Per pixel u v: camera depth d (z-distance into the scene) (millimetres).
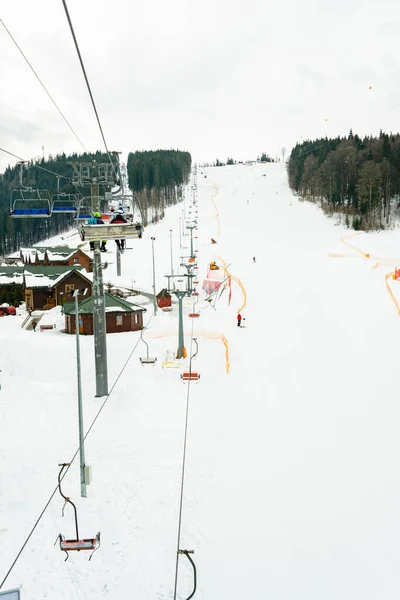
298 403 23500
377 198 106812
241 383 26781
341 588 11719
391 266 59625
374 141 155750
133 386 26156
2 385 22953
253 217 129000
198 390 25969
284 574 12250
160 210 146875
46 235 172250
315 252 78188
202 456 18500
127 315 40406
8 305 54062
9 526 13141
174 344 35000
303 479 16703
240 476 17016
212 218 130375
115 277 63188
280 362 29859
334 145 165250
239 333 37562
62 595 11352
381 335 33438
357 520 14289
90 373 28328
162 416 22391
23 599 11078
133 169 183125
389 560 12547
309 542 13453
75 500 14875
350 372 27250
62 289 54531
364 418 21312
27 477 15578
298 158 174125
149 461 17875
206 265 72062
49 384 25953
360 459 17828
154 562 12641
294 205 141125
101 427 20797
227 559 12805
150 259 80812
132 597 11438
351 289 48094
